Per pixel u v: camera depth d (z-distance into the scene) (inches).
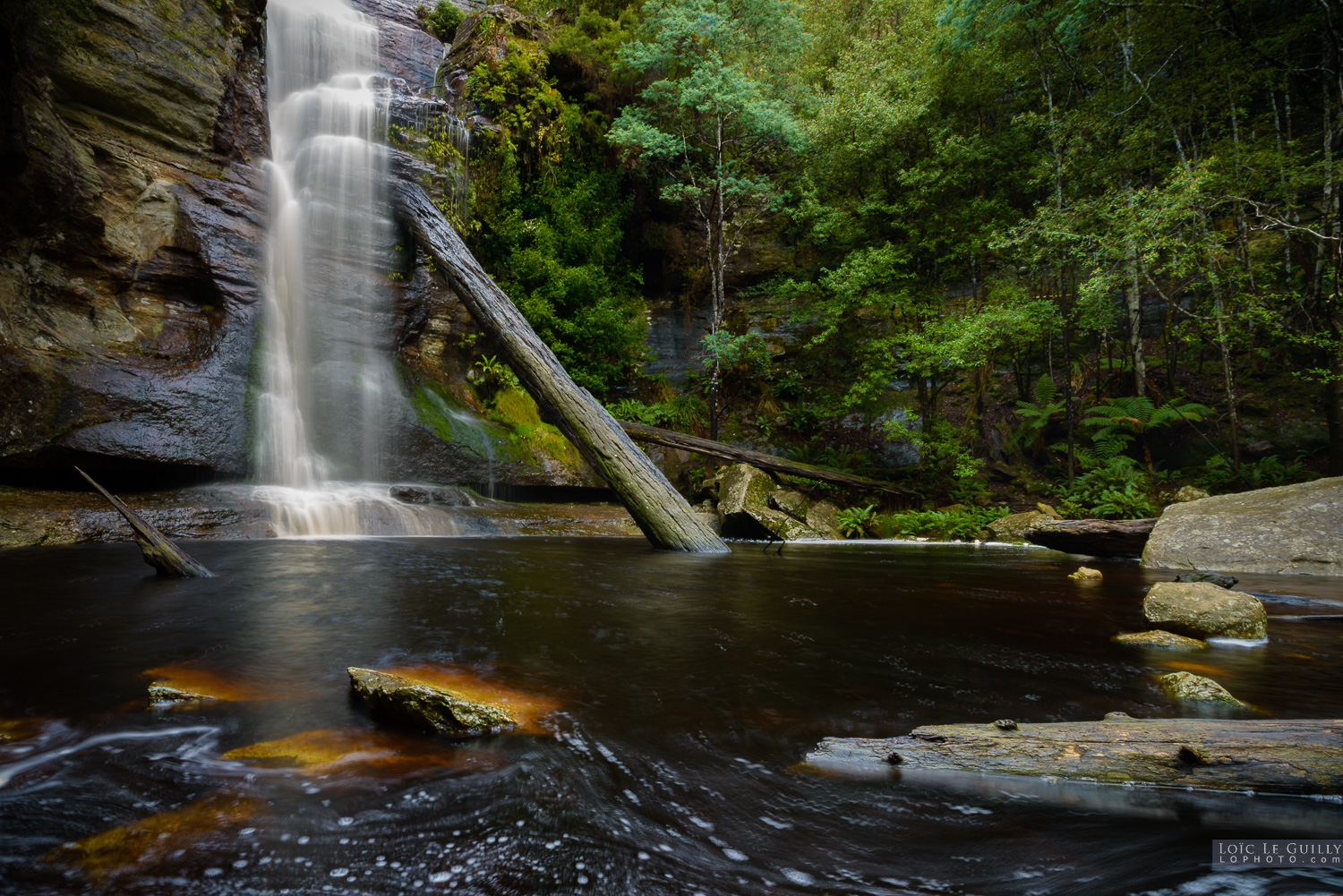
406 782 70.4
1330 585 242.1
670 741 83.1
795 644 136.6
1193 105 483.8
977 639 143.4
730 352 653.9
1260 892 49.4
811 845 59.7
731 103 609.3
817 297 687.1
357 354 502.3
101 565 232.5
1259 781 70.4
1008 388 749.9
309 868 54.6
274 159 538.0
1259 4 453.1
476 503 482.9
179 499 350.0
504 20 705.0
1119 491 502.9
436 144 601.0
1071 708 96.7
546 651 127.8
